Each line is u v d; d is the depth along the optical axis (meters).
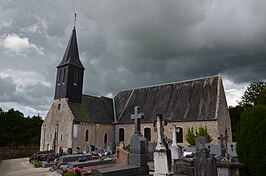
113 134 29.70
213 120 22.19
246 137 8.93
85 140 26.22
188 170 9.44
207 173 8.12
